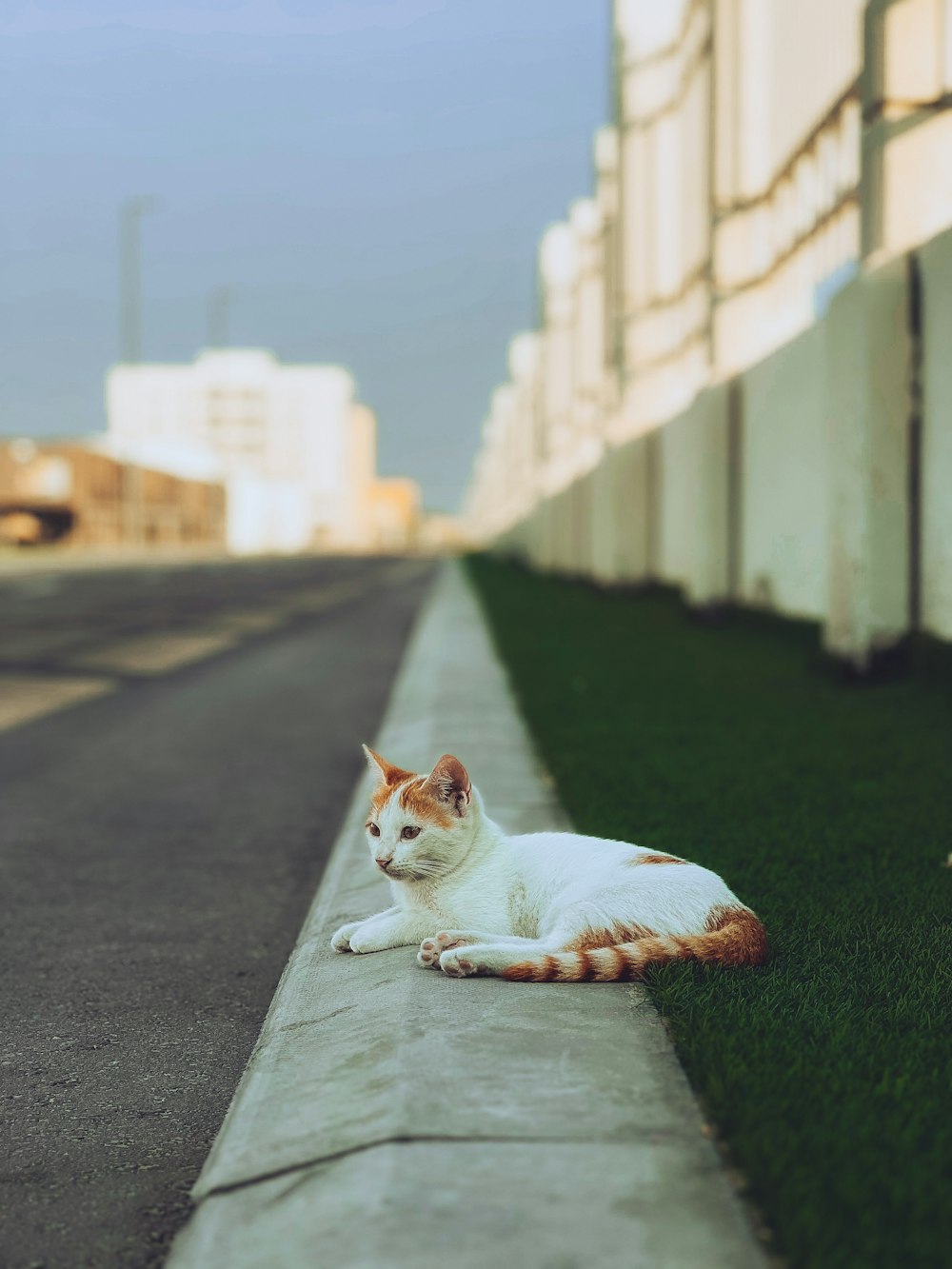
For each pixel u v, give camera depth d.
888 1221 2.10
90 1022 3.78
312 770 8.38
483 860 3.75
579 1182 2.26
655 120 23.27
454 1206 2.18
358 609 26.23
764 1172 2.24
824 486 12.92
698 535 17.70
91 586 32.16
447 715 9.64
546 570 42.03
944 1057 2.86
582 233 32.97
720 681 11.14
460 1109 2.56
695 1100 2.61
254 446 143.25
